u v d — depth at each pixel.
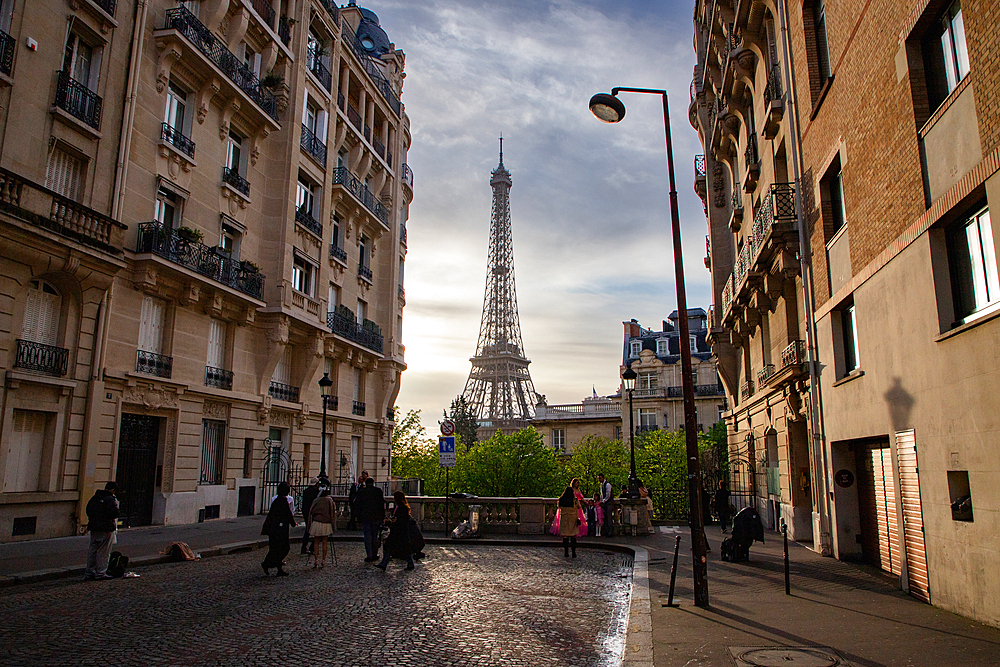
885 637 7.69
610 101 11.94
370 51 45.22
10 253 17.12
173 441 22.80
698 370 71.12
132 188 21.58
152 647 7.68
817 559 14.90
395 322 41.59
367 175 39.88
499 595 11.32
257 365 27.83
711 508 26.80
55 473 18.44
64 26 19.31
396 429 60.88
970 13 8.38
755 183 22.31
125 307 21.06
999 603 8.04
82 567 13.34
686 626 8.35
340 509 23.62
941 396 9.48
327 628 8.68
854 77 12.72
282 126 29.73
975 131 8.41
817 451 15.77
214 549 16.69
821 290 15.55
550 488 53.44
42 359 18.11
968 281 9.16
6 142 17.39
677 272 11.13
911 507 10.55
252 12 27.30
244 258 27.41
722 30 25.61
